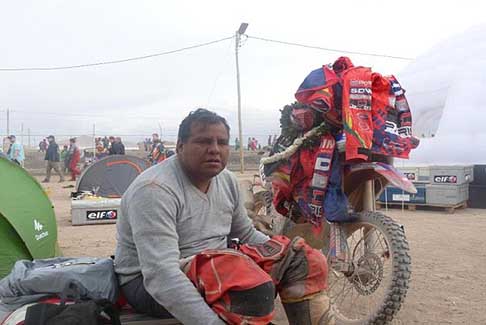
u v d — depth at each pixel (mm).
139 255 2537
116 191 11625
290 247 2688
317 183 4090
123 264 2807
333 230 4086
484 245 7148
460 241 7445
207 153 2670
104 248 7199
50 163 22188
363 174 4113
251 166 33219
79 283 2676
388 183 4207
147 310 2779
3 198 4867
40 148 38062
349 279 4102
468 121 12922
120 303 2951
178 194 2664
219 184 2910
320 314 2617
